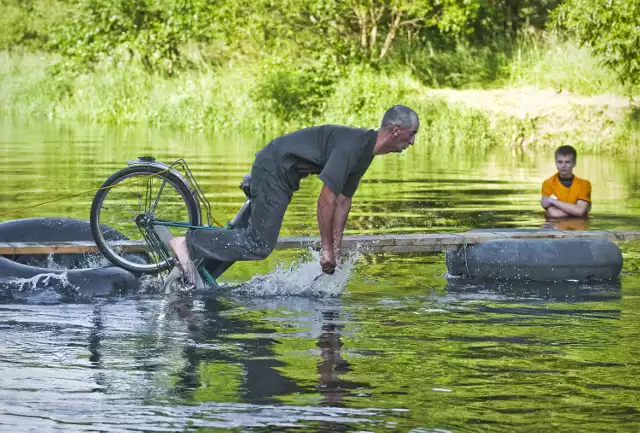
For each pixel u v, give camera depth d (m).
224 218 13.57
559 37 33.31
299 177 8.72
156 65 35.44
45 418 5.49
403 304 8.66
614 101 28.75
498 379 6.30
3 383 6.10
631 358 6.84
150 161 9.19
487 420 5.54
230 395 5.92
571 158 13.80
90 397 5.86
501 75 31.88
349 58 32.94
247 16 34.28
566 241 9.98
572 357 6.86
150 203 9.26
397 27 33.97
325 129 8.55
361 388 6.09
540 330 7.69
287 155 8.55
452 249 10.15
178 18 34.66
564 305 8.67
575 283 9.71
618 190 17.28
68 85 36.12
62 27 36.44
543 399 5.90
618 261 9.94
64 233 10.18
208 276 9.26
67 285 8.86
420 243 10.07
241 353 6.90
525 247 9.89
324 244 8.58
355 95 30.41
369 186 17.75
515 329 7.72
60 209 14.02
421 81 31.94
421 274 10.11
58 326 7.66
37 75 37.06
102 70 35.88
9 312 8.13
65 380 6.19
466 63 32.47
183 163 9.27
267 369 6.49
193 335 7.43
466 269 10.03
